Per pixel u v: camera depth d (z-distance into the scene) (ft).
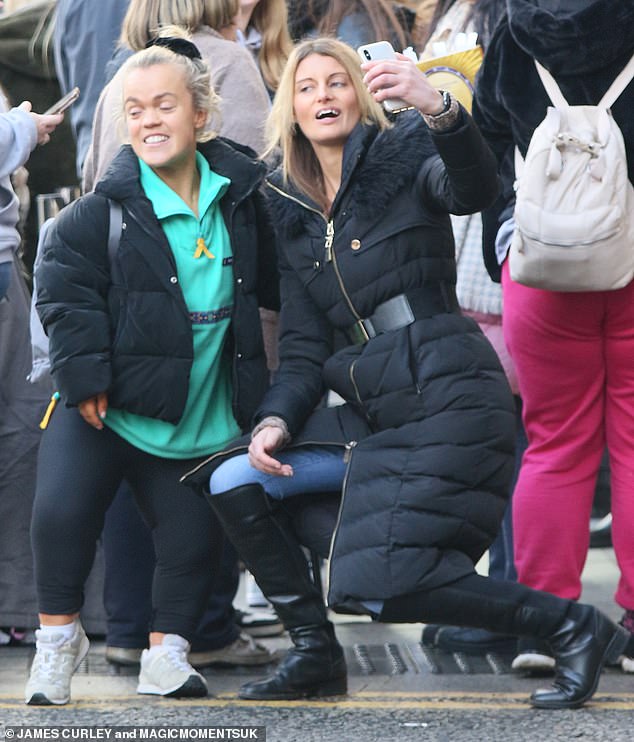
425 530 43.09
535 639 47.75
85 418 45.93
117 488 47.75
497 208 49.42
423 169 44.06
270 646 55.93
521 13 46.42
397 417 44.06
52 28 64.03
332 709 45.60
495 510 44.27
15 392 55.47
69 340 45.21
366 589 43.16
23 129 49.11
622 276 46.11
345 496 44.06
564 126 46.29
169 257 45.65
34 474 55.31
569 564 49.65
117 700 47.50
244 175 46.88
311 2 59.62
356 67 44.88
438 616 43.83
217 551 47.75
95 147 52.16
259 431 44.91
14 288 55.67
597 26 45.55
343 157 44.57
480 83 48.65
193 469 46.73
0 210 49.90
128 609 51.75
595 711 44.83
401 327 44.27
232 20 52.49
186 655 47.88
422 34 61.87
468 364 44.01
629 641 49.55
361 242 44.39
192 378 46.60
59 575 46.88
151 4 51.57
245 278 46.75
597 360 48.60
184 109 45.85
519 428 54.90
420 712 45.14
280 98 45.52
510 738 42.14
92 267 45.52
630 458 49.03
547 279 46.06
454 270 45.39
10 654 54.49
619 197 45.52
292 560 46.11
